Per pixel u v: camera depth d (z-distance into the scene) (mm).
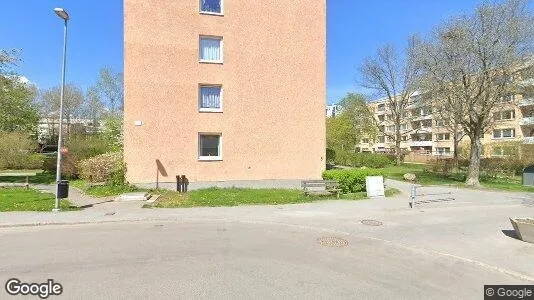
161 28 17000
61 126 12164
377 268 6734
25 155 24469
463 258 7422
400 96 45625
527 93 21141
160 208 12289
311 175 19062
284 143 18703
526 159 29141
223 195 14977
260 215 11352
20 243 7969
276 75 18625
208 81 17641
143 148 16688
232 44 18016
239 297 5203
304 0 19078
